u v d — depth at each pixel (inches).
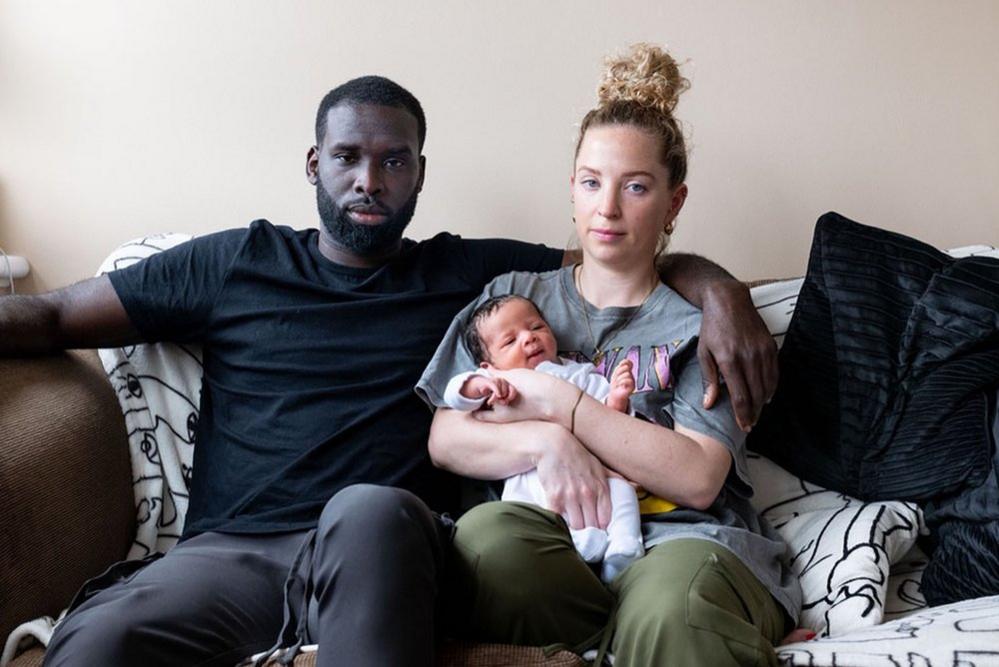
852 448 68.7
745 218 84.4
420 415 66.4
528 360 63.4
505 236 84.0
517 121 82.4
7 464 55.9
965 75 83.4
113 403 69.4
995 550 59.6
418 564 48.6
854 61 82.8
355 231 66.9
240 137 81.9
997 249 76.3
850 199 84.4
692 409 60.6
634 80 65.2
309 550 54.6
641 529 58.3
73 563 60.7
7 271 81.5
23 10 80.3
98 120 81.6
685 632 47.3
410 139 67.4
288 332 66.7
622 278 65.6
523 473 59.9
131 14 80.4
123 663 48.5
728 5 81.8
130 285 66.9
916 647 47.5
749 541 58.8
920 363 68.4
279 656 51.1
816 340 71.3
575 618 51.8
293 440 64.1
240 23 80.7
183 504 69.4
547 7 81.3
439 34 81.4
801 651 49.8
